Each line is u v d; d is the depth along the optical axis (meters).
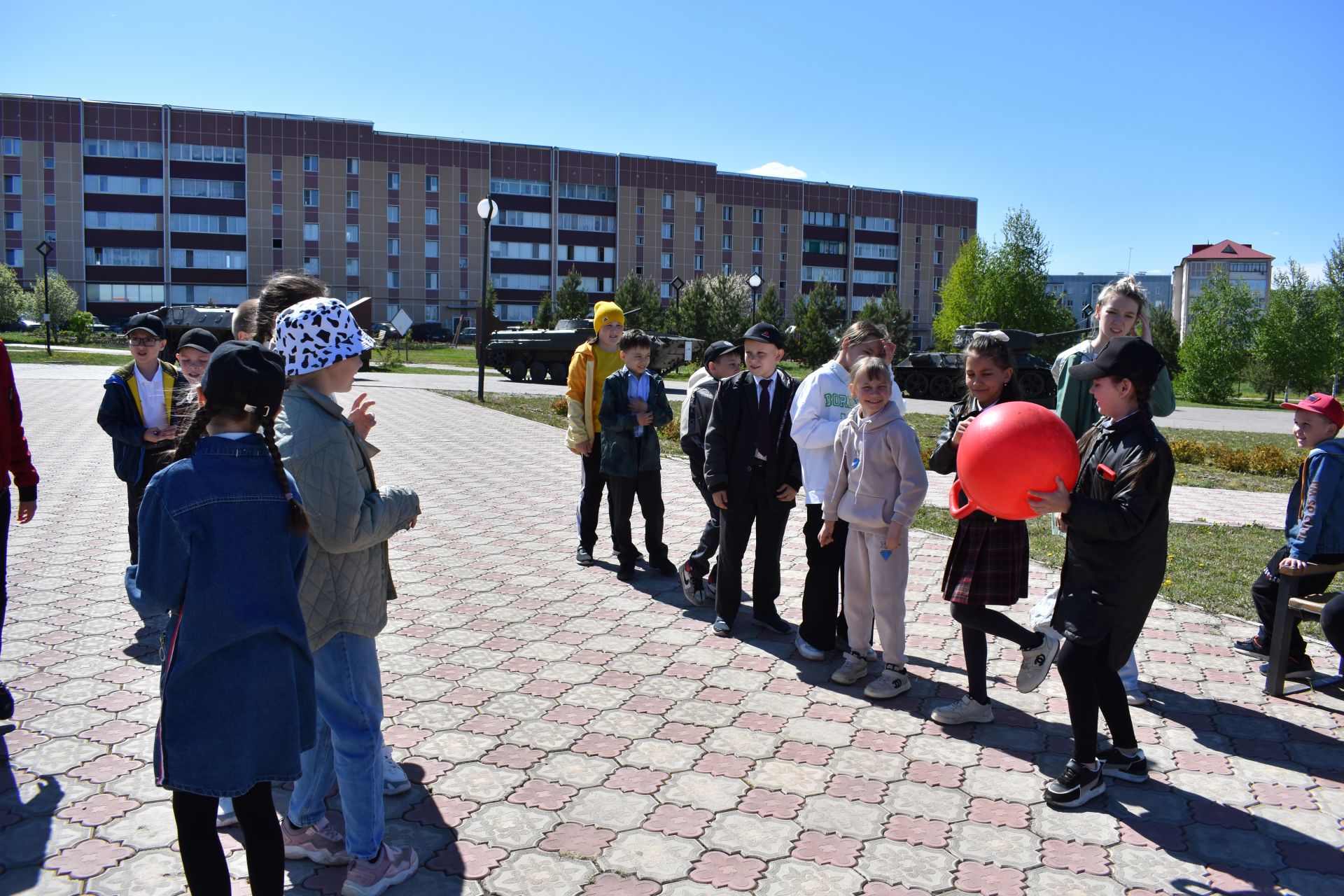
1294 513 5.03
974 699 4.29
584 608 5.95
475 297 70.31
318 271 66.81
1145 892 3.01
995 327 32.56
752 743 4.06
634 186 73.25
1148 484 3.43
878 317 58.16
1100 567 3.54
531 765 3.81
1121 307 4.61
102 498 9.14
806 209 78.19
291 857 3.15
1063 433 3.43
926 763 3.92
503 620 5.67
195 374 5.42
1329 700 4.68
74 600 5.79
